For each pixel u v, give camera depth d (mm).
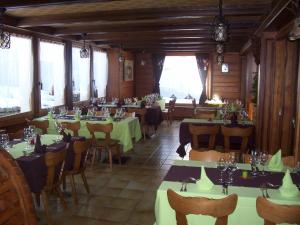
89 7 5148
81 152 4148
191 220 2387
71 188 4434
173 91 12953
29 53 6848
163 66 12641
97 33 7438
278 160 3082
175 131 9609
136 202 4148
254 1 4680
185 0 4633
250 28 6516
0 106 6105
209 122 5848
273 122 5840
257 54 6348
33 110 6988
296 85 5562
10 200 1046
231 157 3164
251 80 9664
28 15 5832
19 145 4172
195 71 12625
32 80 6930
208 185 2525
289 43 5555
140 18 5359
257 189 2555
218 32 3352
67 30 7180
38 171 3408
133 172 5461
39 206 4016
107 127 5547
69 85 8422
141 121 8344
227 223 2234
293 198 2377
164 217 2496
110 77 11211
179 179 2779
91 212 3844
